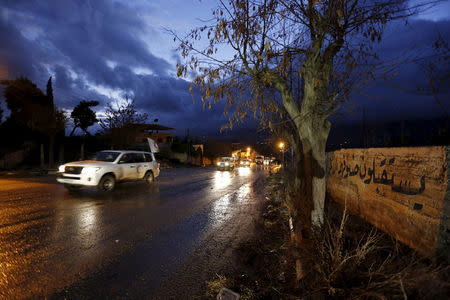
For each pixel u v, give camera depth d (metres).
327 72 3.40
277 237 4.49
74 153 24.88
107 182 10.06
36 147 22.53
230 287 2.97
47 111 19.56
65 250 4.04
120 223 5.69
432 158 3.08
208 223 5.99
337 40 3.21
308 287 2.53
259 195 10.58
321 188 3.53
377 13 3.06
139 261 3.74
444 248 2.68
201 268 3.55
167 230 5.32
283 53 3.33
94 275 3.26
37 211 6.41
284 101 3.64
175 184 13.78
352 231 4.28
